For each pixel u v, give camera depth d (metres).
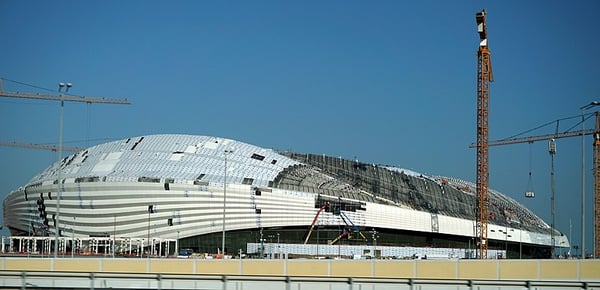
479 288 48.44
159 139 192.12
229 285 50.19
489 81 185.62
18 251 186.25
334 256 174.00
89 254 162.62
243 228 174.88
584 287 48.34
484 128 183.12
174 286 50.50
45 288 51.00
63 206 186.50
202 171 178.25
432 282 48.56
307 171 192.75
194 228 174.00
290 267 61.75
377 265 61.59
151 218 176.00
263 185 178.38
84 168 189.88
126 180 177.62
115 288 50.62
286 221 177.62
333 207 182.38
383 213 189.88
